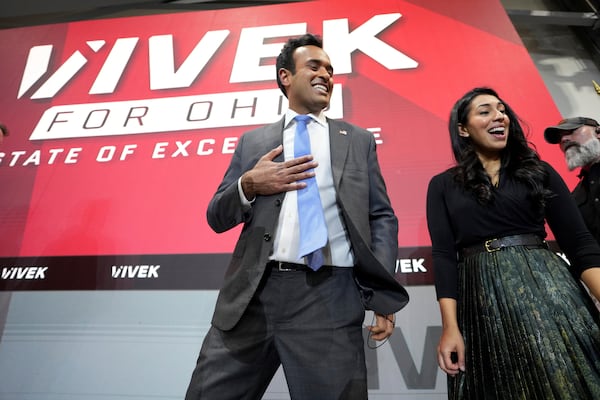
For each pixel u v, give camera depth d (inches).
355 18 109.0
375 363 64.4
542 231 48.1
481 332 43.4
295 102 51.9
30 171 89.5
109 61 109.0
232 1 146.6
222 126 90.8
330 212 44.7
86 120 97.0
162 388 65.4
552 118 83.1
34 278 76.3
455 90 90.0
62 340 70.3
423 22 105.5
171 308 71.4
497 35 99.8
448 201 51.8
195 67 104.0
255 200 45.9
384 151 82.2
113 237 78.7
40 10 151.6
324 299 41.4
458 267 50.3
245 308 40.8
